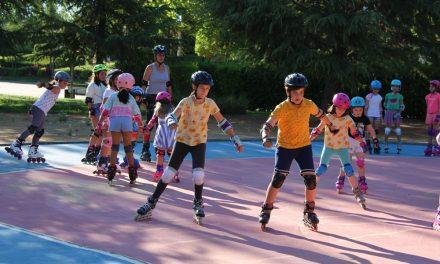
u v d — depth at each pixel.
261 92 25.62
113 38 24.31
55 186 8.85
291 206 8.16
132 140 9.88
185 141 6.99
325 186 9.80
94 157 10.91
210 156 12.91
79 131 16.02
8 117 18.89
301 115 6.71
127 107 8.95
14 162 10.79
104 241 6.12
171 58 25.06
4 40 22.55
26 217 7.00
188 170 10.74
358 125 9.73
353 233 6.84
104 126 9.61
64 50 26.11
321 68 19.28
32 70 55.38
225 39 20.75
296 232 6.76
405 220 7.62
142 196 8.38
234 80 25.52
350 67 19.05
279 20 18.67
